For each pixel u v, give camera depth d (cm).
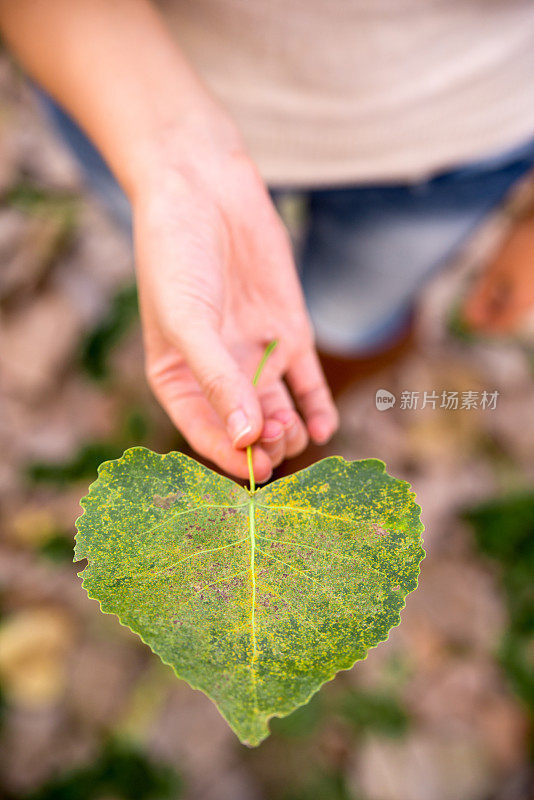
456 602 104
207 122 57
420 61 67
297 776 86
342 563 48
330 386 110
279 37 65
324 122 70
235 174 57
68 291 111
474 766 92
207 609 48
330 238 90
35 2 57
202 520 49
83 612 92
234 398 52
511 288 93
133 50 57
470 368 127
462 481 115
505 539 108
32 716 84
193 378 57
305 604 48
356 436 115
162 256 55
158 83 57
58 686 86
